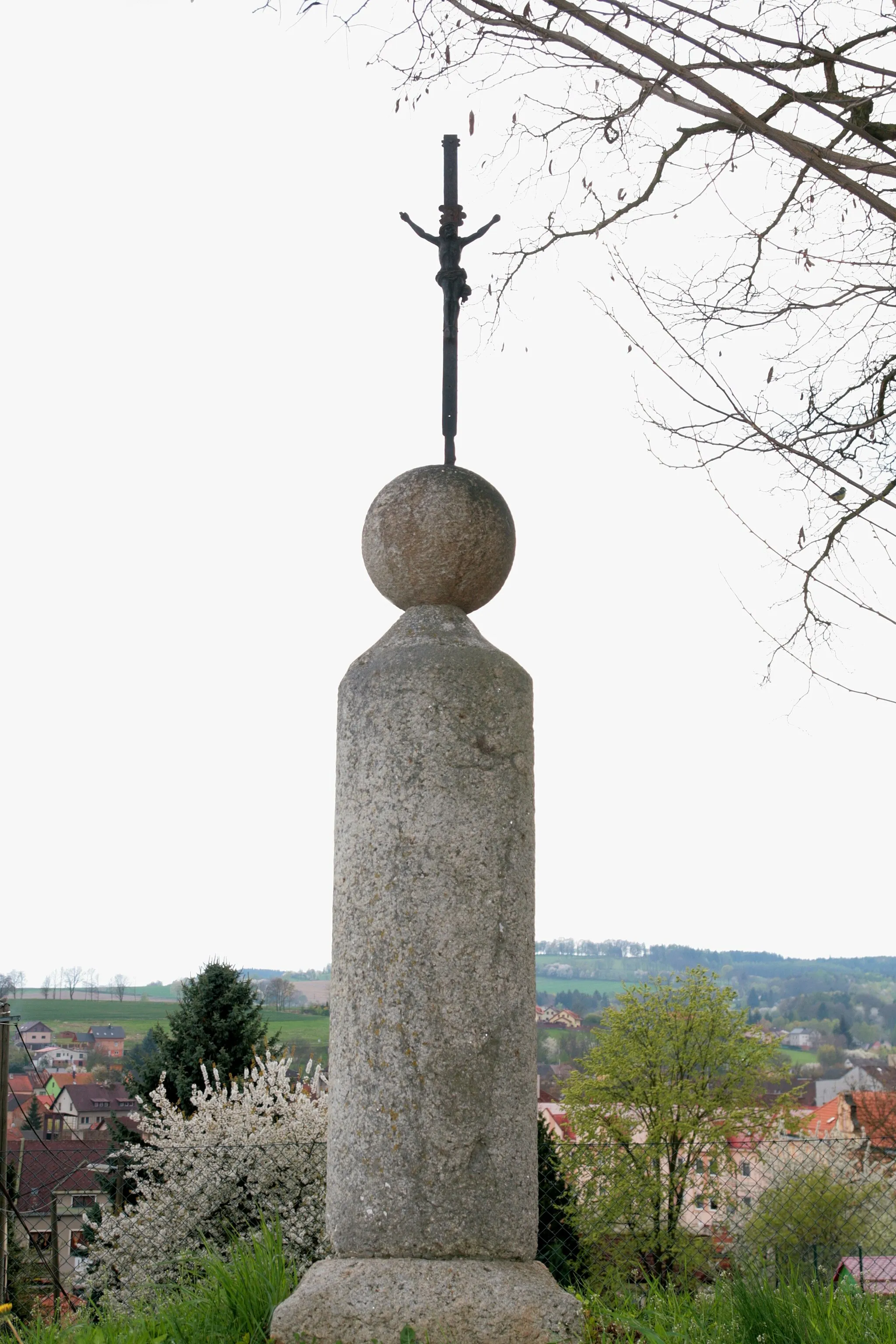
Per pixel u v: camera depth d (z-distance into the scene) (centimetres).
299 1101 1151
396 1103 302
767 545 415
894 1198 884
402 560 346
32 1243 1270
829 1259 829
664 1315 403
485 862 315
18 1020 1262
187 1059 1825
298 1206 1039
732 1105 1795
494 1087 304
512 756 325
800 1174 921
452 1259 295
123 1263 1038
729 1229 981
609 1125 1766
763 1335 350
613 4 322
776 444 382
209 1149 1077
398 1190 297
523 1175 305
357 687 332
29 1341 368
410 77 433
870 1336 335
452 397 376
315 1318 288
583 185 515
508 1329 283
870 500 510
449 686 322
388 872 314
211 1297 357
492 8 344
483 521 346
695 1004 1866
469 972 307
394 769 320
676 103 341
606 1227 1345
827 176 329
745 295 543
